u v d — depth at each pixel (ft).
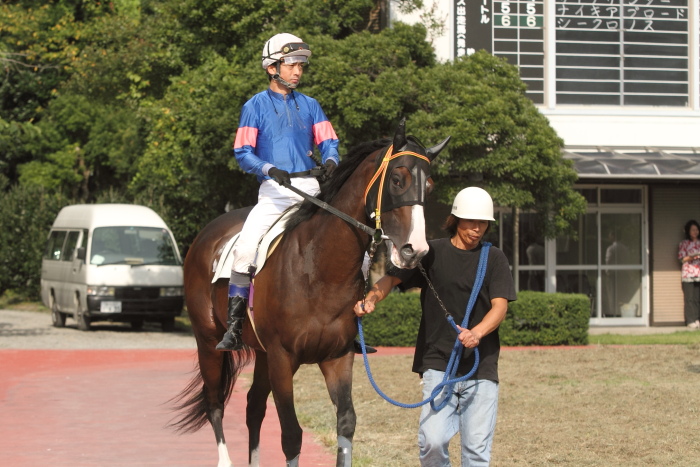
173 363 48.21
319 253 19.34
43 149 107.24
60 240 71.31
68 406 35.17
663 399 35.24
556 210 55.98
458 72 53.21
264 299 20.27
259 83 52.21
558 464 25.08
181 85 60.90
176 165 63.98
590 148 66.23
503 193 51.65
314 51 52.80
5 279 92.94
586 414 32.35
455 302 18.63
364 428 30.42
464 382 18.43
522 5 65.67
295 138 21.71
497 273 18.56
